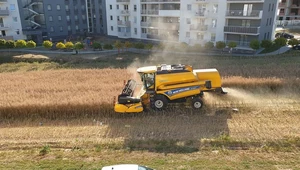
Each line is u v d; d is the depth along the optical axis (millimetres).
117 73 22250
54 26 54406
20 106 14133
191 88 13211
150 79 13547
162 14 43656
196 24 40250
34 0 50188
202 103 13633
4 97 16062
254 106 14133
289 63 24828
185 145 10586
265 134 11102
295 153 9719
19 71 27891
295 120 12312
